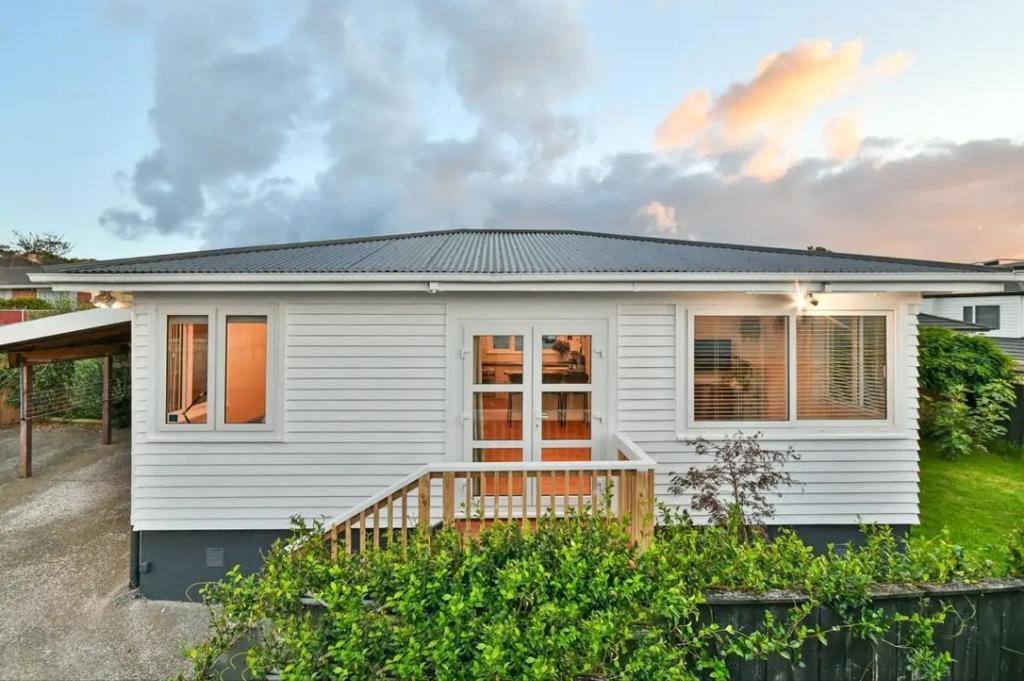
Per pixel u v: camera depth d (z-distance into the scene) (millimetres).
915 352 5074
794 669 2209
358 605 2115
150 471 4844
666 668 1992
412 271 4586
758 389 5117
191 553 4871
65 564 5234
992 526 5652
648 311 5152
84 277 4305
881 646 2242
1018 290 15117
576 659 1946
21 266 28484
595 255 6016
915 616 2203
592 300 5133
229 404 4930
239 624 2199
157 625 4273
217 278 4473
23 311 14883
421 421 5086
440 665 1897
